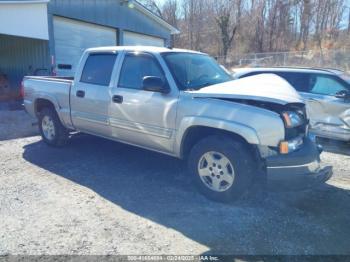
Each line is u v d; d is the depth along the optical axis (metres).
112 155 5.55
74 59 14.27
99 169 4.87
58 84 5.51
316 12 45.28
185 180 4.47
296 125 3.56
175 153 4.11
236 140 3.62
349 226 3.30
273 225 3.29
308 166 3.50
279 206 3.70
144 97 4.22
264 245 2.95
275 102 3.45
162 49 4.49
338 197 3.99
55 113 5.76
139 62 4.44
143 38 18.05
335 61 30.02
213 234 3.12
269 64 31.48
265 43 46.38
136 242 2.98
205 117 3.67
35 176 4.57
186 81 4.14
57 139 5.81
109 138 4.97
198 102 3.76
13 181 4.38
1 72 15.41
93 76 5.00
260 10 45.88
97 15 14.83
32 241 2.97
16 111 10.42
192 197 3.92
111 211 3.56
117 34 16.27
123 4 16.22
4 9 10.80
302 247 2.92
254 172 3.63
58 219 3.38
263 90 3.72
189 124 3.79
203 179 3.85
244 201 3.80
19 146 6.11
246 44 46.81
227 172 3.65
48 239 3.01
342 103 6.48
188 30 51.97
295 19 46.25
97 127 4.97
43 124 6.03
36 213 3.50
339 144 6.75
